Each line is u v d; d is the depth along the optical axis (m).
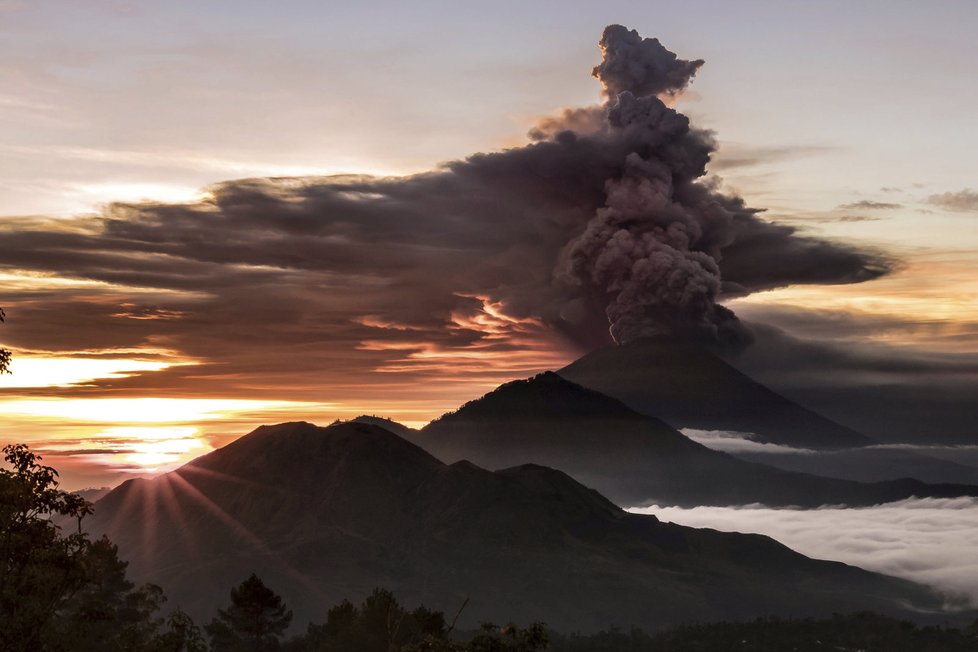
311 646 146.50
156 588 73.88
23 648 52.09
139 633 63.72
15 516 53.03
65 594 57.78
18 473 52.62
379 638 125.25
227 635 142.88
